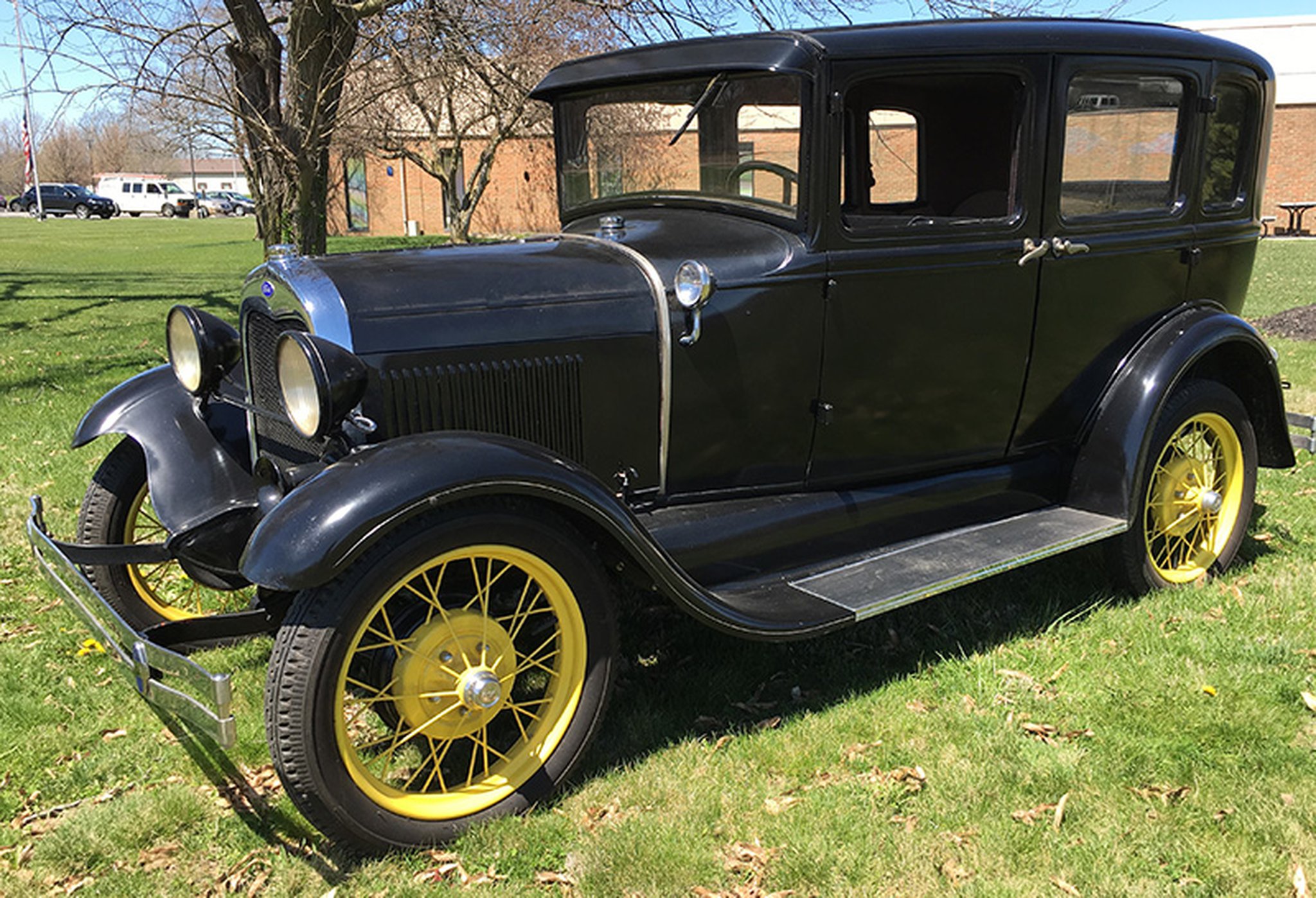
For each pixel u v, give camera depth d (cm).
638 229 331
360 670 255
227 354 325
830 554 333
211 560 295
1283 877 235
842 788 273
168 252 2227
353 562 229
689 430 305
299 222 682
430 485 231
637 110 341
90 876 247
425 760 269
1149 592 384
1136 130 355
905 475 353
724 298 296
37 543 312
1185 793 266
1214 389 383
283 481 279
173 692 233
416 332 267
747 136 310
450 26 685
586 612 261
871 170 355
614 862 244
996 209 363
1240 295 419
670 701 321
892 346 325
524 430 284
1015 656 344
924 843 250
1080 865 240
